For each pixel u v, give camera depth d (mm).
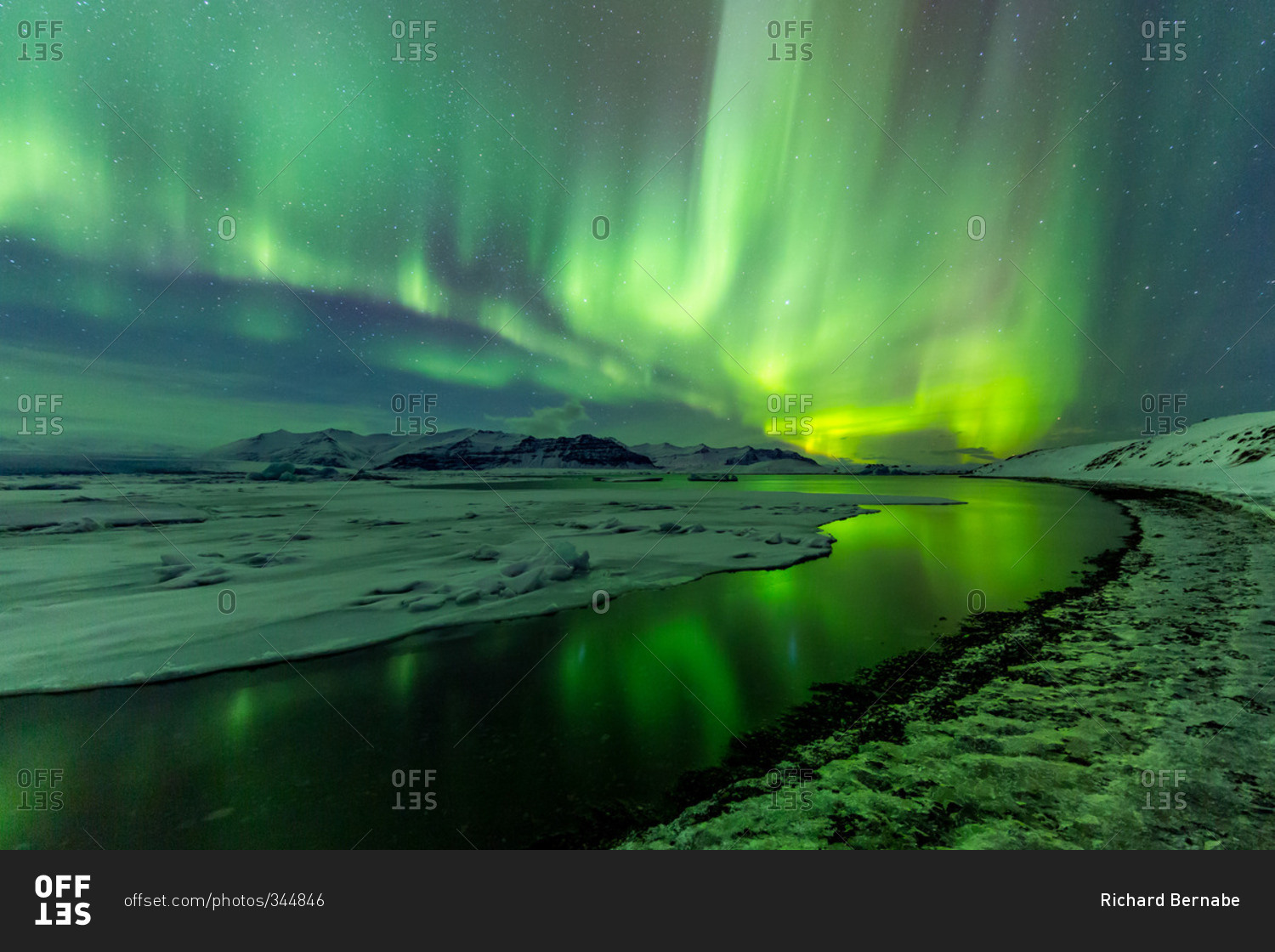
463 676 3488
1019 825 2035
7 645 3982
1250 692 3033
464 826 2076
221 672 3576
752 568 6777
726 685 3309
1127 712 2846
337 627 4426
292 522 12227
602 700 3123
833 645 3988
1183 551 7379
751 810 2139
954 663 3600
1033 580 6000
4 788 2373
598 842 2000
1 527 10539
